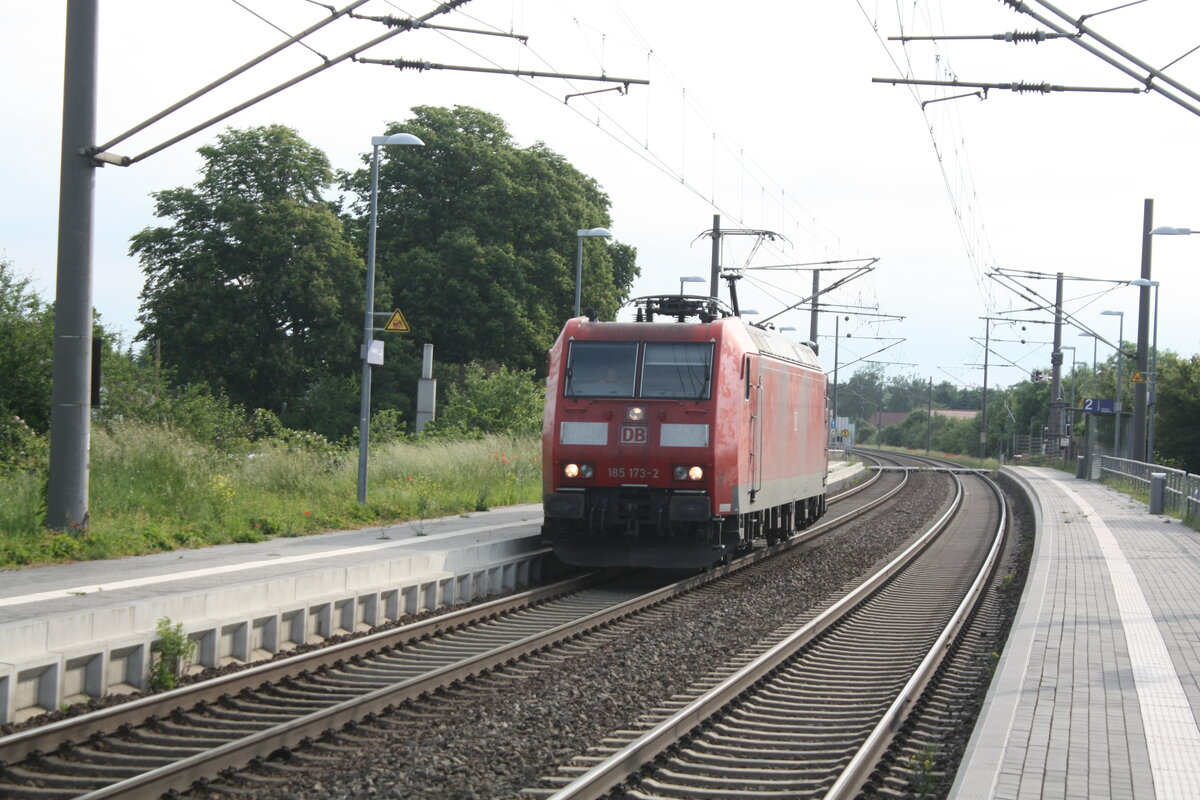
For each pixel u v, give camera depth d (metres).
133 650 10.19
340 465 25.50
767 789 7.86
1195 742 8.20
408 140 22.02
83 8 14.73
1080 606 14.62
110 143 14.75
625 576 19.92
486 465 28.27
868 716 9.98
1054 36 15.30
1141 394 42.44
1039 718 8.84
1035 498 37.22
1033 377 79.69
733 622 14.96
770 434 20.66
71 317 14.82
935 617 16.11
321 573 13.18
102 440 18.94
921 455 97.94
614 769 7.71
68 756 8.06
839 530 29.75
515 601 15.52
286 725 8.38
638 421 17.67
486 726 9.14
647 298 19.81
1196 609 14.41
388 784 7.61
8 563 13.73
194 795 7.35
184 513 17.98
